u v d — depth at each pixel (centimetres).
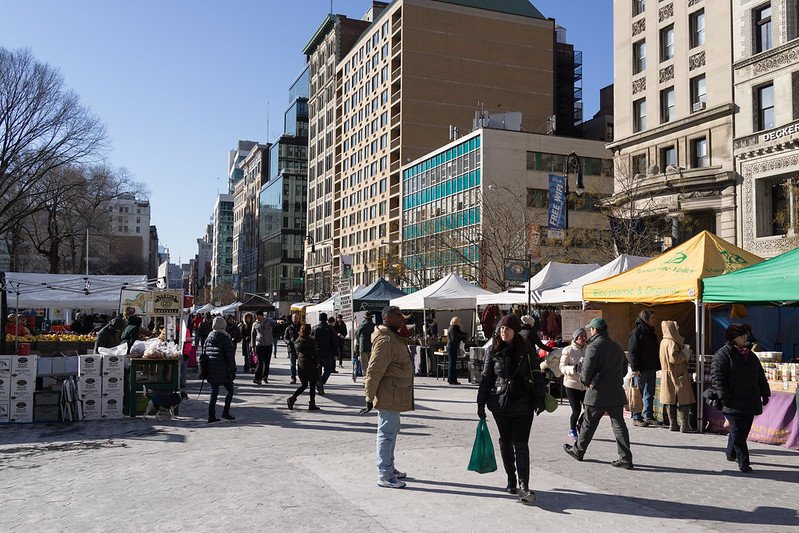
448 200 6066
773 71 3247
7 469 807
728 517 615
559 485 731
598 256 4072
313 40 10488
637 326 1191
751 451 966
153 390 1252
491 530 566
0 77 4209
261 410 1348
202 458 866
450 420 1217
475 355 1981
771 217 3272
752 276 1095
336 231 9431
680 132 3800
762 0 3334
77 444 978
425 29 7288
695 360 1300
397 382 718
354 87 8781
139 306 2058
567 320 1628
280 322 4097
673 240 3438
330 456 878
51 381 1267
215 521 585
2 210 4512
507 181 5531
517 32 7606
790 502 668
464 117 7338
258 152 14162
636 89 4175
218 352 1194
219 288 13875
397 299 2611
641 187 3788
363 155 8394
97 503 646
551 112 7669
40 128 4412
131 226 17812
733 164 3447
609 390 833
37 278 2309
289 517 597
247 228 15200
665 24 3956
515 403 661
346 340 3241
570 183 5394
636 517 611
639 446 985
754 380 825
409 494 682
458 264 4797
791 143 3092
